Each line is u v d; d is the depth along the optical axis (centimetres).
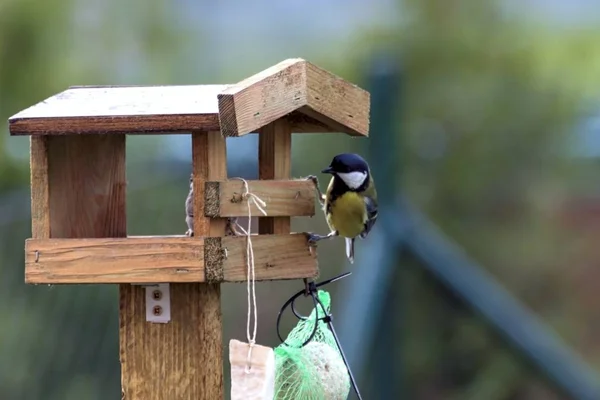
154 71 1449
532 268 1541
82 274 583
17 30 1380
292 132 670
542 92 1560
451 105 1546
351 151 1364
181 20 1509
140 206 1296
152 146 1323
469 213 1548
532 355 1178
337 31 1542
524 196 1544
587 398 1164
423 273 1190
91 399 1250
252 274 578
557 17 1608
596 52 1590
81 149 612
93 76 1411
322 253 1332
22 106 1377
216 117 561
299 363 616
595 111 1569
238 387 530
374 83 1166
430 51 1545
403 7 1565
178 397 616
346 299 1246
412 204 1395
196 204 583
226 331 1335
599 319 1520
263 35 1535
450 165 1527
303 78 584
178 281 577
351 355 1109
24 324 1254
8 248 1266
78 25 1434
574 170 1559
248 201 587
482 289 1178
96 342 1257
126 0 1464
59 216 609
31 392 1250
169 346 617
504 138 1548
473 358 1409
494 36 1566
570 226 1557
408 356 1380
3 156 1364
